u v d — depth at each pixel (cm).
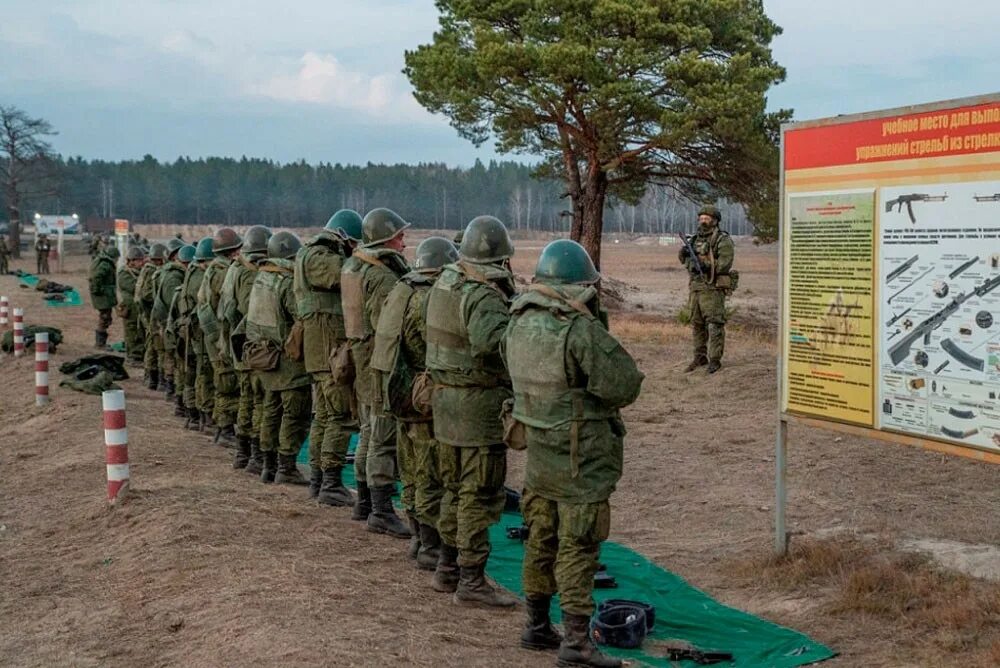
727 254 1432
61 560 666
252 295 891
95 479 901
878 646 548
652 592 655
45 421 1231
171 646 497
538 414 488
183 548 647
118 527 723
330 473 825
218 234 1068
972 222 569
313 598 554
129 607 559
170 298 1349
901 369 614
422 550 667
